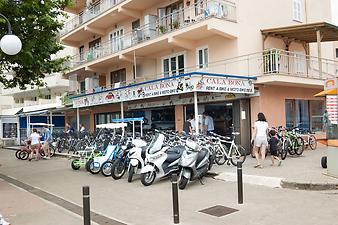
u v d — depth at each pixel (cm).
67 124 2859
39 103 3678
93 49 2627
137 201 850
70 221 695
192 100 1712
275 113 1645
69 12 3166
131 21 2372
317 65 2038
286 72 1650
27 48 1106
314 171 1042
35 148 1950
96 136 1858
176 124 1872
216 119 1702
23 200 896
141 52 2105
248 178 1005
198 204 787
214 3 1609
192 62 1872
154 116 2036
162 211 749
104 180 1166
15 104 4288
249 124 1605
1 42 729
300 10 2048
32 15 1096
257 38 1742
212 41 1767
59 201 891
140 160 1104
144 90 1596
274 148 1195
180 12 1905
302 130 1741
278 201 775
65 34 2878
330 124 982
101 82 2711
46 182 1180
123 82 2292
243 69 1645
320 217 646
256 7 1758
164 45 1944
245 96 1570
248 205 755
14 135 3578
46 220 705
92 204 841
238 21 1669
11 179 1284
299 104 1828
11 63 1210
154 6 2172
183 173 958
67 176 1291
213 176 1115
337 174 941
